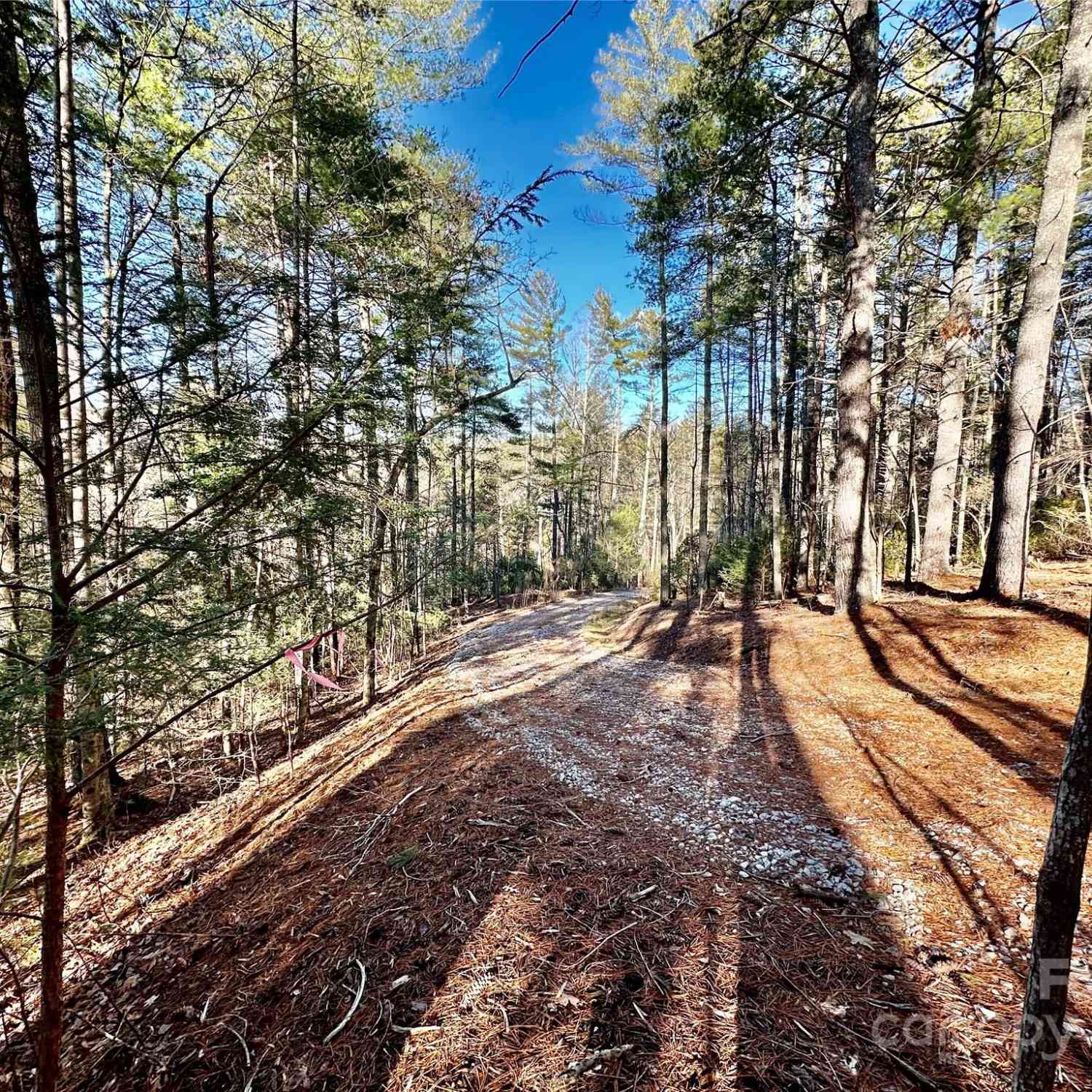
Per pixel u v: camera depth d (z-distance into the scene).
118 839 5.30
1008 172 7.34
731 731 5.70
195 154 5.07
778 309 12.53
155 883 4.36
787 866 3.15
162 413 2.34
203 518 2.93
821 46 9.56
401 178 6.75
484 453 24.44
